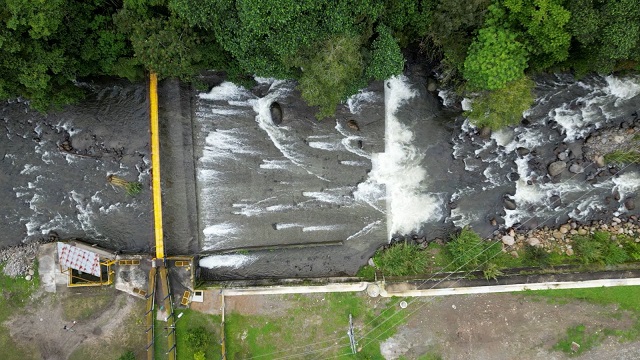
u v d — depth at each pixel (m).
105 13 19.08
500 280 21.41
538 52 17.84
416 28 19.12
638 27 16.06
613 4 15.80
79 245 22.98
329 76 17.05
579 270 21.23
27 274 22.78
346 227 23.38
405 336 21.56
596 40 17.36
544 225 22.55
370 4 16.30
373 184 23.42
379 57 18.00
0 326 22.77
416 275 22.06
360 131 23.42
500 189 22.95
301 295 21.98
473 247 21.86
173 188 23.44
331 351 21.72
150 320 21.84
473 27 18.55
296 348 21.83
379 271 22.67
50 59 18.03
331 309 21.84
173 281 22.31
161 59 18.05
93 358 22.50
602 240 21.59
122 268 22.47
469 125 22.97
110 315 22.53
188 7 15.98
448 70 20.95
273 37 16.03
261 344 21.94
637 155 21.89
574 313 21.06
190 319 22.16
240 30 16.39
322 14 15.84
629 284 20.77
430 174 23.28
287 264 23.44
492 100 18.77
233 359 21.91
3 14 16.34
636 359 20.73
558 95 22.64
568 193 22.52
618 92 22.22
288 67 18.02
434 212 23.16
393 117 23.39
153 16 18.08
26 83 17.89
